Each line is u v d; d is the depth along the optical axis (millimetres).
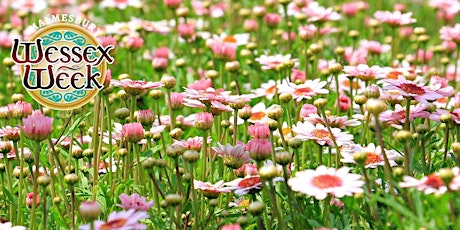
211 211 1088
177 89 1542
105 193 1107
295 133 1201
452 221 998
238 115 1215
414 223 995
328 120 1165
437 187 997
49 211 1159
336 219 1086
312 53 1527
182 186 1108
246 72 1612
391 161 1115
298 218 1081
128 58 1656
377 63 1548
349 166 1196
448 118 1134
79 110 1265
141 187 1151
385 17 1560
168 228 1109
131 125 1120
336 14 1534
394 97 1210
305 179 1017
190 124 1307
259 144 1059
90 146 1244
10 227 1059
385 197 1033
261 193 1123
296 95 1220
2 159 1250
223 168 1222
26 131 1059
